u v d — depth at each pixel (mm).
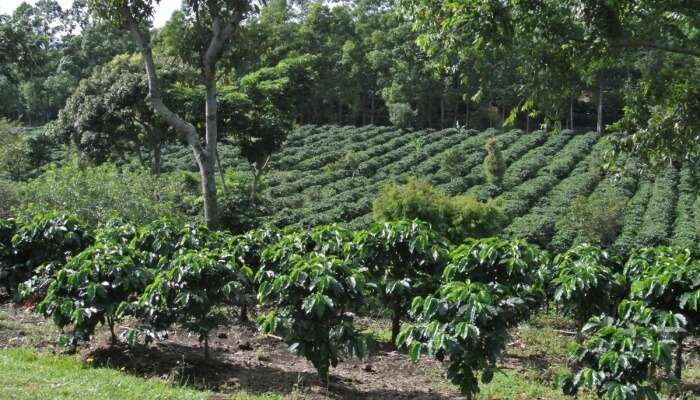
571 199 32750
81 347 8156
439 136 51125
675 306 7727
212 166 14281
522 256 7977
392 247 8750
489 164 35438
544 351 9336
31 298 10344
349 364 8086
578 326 9078
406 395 6836
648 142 9594
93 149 29922
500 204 31375
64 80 53906
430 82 53531
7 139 32469
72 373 6680
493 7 8305
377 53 57094
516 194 33844
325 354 6586
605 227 25922
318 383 7074
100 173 17375
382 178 39000
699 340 10680
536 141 48531
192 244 10016
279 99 27609
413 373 7824
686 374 8711
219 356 8094
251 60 16594
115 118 28984
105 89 30219
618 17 8578
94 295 7035
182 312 7320
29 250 10180
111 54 54781
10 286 10133
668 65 9844
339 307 6883
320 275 6469
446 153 41156
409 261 8836
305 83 29047
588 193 34531
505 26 8375
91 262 7371
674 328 5875
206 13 15016
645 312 6449
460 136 49906
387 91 56469
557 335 10398
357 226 25922
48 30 31266
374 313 11508
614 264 9688
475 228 16062
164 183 19625
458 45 8859
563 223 27594
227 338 9086
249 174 37656
